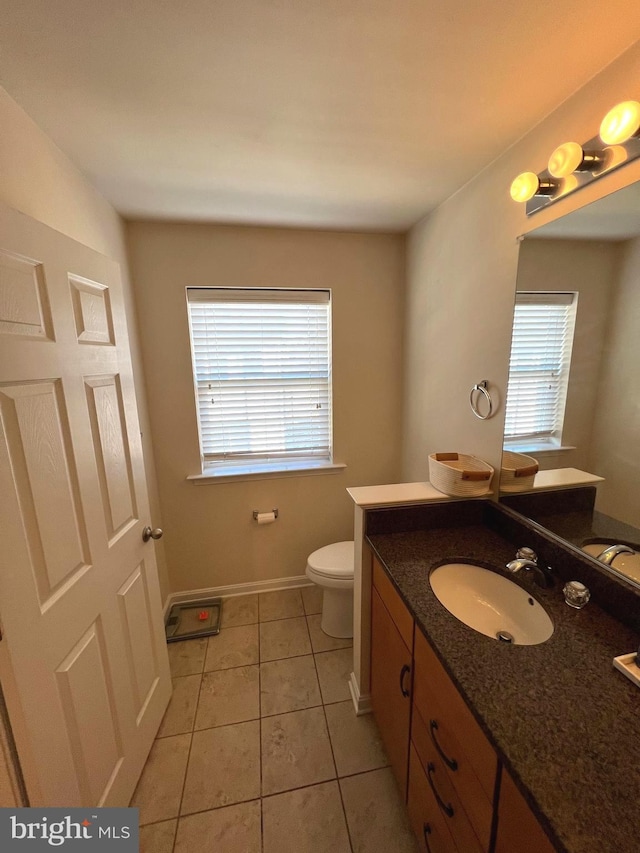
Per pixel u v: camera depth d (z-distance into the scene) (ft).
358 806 3.88
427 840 3.14
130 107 3.31
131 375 4.40
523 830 1.90
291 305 6.95
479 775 2.28
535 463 3.99
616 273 2.99
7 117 3.10
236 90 3.13
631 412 2.94
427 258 6.03
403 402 7.43
